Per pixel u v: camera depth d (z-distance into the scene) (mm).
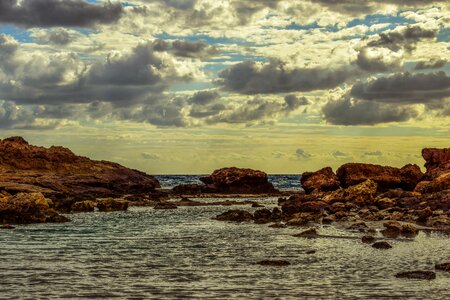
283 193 117375
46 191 76500
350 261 30328
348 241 39344
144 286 24016
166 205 80375
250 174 117125
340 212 57906
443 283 24266
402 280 24969
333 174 89750
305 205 63312
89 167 101562
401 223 51031
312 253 33469
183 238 42469
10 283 24609
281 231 47656
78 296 22188
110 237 43125
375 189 68375
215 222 57656
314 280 25109
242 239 41562
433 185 70688
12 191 73812
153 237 43250
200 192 115375
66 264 29844
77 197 81188
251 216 60500
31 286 24000
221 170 119188
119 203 76875
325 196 71625
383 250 34531
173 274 26828
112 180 98812
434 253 33062
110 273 27125
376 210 62750
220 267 28766
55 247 36969
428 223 49844
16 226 52312
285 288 23531
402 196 70188
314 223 54000
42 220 56344
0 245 37969
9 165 92250
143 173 114688
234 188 116875
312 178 88062
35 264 29812
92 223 55875
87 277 26078
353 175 86312
